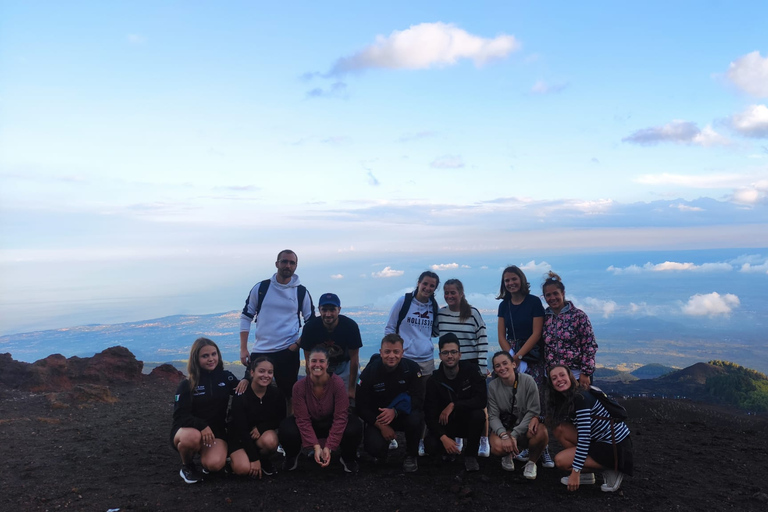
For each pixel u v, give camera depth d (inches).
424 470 207.5
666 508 168.7
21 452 225.9
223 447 195.2
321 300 215.9
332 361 221.5
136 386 411.5
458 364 211.5
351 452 204.1
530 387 203.0
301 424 199.3
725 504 173.0
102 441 248.7
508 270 224.2
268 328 237.6
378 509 166.4
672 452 241.9
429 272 232.2
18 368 382.6
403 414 208.1
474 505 169.8
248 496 175.9
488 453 226.7
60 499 171.6
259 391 200.7
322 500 173.3
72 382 394.3
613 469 182.2
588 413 180.7
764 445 257.3
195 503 169.0
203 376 196.2
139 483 188.9
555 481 195.2
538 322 216.5
